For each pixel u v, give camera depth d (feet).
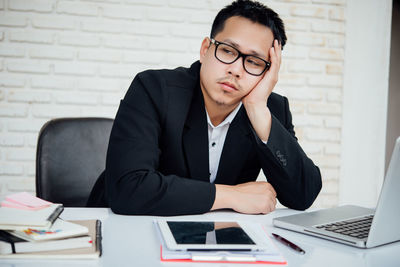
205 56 3.76
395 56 9.58
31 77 8.09
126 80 8.38
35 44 8.07
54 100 8.17
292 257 2.38
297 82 9.00
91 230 2.59
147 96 3.75
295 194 3.75
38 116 8.13
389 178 2.45
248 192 3.54
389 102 9.68
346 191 9.28
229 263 2.23
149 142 3.55
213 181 4.23
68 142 4.85
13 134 8.05
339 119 9.18
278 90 8.96
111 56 8.32
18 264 2.09
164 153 3.82
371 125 9.27
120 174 3.31
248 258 2.25
